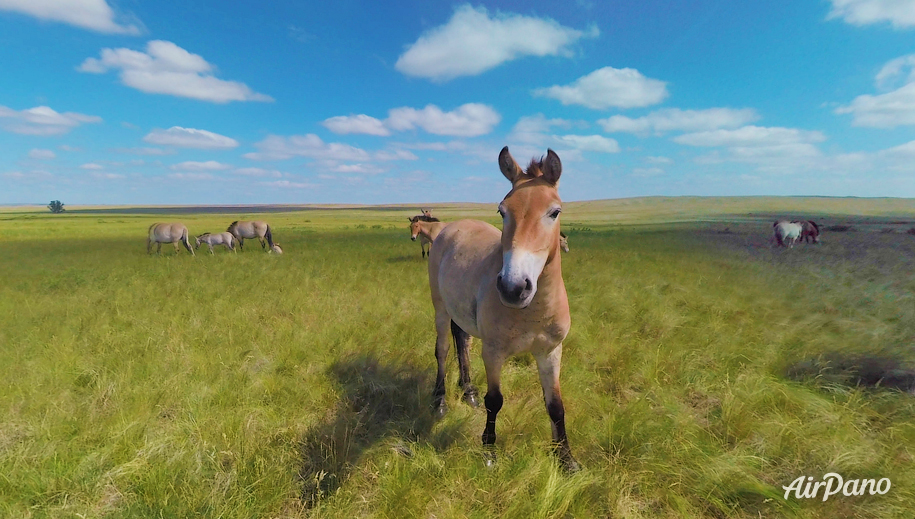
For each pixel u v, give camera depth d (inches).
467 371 166.7
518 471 108.1
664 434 120.8
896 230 952.9
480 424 140.9
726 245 738.8
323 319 249.8
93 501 100.8
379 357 191.3
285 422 134.1
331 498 101.3
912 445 114.3
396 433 130.7
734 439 123.4
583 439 125.5
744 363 175.6
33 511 96.5
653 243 778.2
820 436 118.9
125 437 119.8
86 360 180.9
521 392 164.6
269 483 103.3
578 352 192.9
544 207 92.0
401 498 98.7
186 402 145.4
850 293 297.6
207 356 185.5
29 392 151.8
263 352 196.5
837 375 155.3
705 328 214.7
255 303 289.1
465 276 132.8
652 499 102.8
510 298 86.9
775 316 239.0
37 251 714.8
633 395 159.3
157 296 310.3
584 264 460.4
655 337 212.7
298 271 433.7
